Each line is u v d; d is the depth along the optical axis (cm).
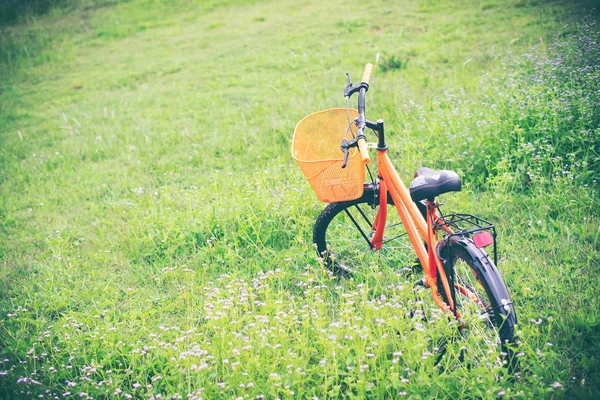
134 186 627
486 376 283
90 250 505
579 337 318
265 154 639
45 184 666
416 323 305
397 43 982
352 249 437
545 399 276
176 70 1097
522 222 429
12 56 1338
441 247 318
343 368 315
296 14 1329
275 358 316
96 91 1052
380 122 333
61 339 363
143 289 429
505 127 535
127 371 330
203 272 438
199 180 610
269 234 459
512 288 366
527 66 679
